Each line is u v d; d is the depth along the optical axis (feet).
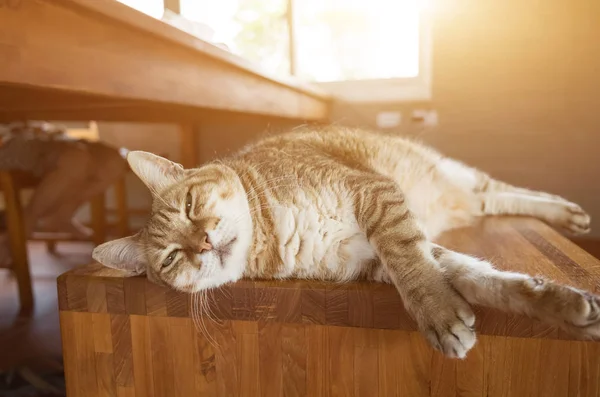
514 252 4.40
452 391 3.41
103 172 8.92
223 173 3.99
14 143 8.36
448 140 10.44
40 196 8.20
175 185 4.01
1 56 2.29
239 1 11.71
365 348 3.52
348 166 4.01
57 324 6.79
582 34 9.40
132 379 3.94
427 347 3.40
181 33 3.87
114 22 3.10
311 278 3.81
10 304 7.59
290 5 11.35
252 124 10.99
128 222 11.35
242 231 3.72
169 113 6.84
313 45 11.61
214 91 4.75
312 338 3.60
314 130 5.71
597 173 9.76
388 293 3.40
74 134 12.10
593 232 9.87
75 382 4.03
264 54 11.90
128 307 3.84
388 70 11.10
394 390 3.52
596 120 9.61
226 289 3.67
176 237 3.67
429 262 3.26
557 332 3.14
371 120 10.88
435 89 10.35
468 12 9.89
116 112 6.50
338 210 3.69
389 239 3.39
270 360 3.70
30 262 9.99
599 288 3.43
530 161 10.09
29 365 5.63
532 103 9.87
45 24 2.56
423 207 5.13
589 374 3.15
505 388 3.31
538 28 9.59
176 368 3.85
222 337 3.74
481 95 10.11
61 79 2.70
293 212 3.69
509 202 5.97
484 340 3.26
